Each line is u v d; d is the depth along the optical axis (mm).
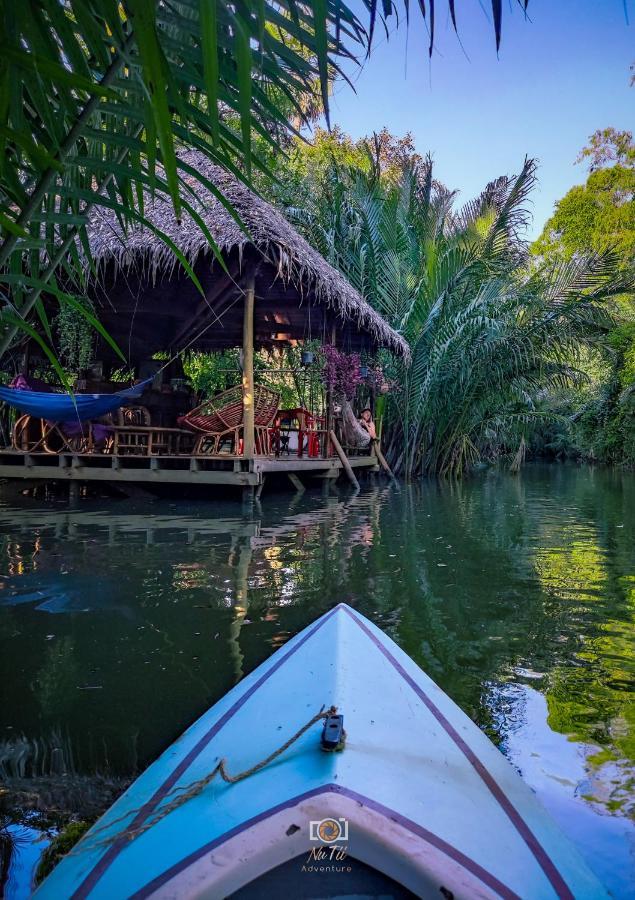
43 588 3559
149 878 1046
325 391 10961
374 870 1027
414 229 14164
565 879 1143
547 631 2982
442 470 15180
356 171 14352
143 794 1354
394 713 1562
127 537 5168
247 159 1031
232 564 4219
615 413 22562
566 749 1887
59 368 1479
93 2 1075
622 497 10047
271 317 10664
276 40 1314
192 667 2471
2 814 1579
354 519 6582
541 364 14484
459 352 13578
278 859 1022
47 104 1236
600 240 26094
